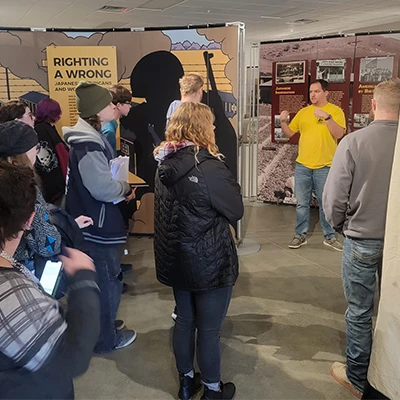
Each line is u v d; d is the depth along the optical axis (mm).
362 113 5098
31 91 4168
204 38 3975
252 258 4012
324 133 4113
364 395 2014
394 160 1660
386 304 1748
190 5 8391
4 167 949
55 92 4066
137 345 2613
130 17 9547
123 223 2430
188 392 2100
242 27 3912
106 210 2287
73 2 7945
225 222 1850
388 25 11023
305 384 2242
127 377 2314
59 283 1083
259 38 13492
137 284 3463
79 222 2055
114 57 4043
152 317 2947
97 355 2510
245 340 2645
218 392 2045
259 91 5727
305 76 5289
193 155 1740
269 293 3281
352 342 2111
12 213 898
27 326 847
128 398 2154
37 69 4137
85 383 2266
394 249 1695
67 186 2291
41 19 9609
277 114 5602
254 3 8312
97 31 4121
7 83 4129
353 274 2014
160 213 1885
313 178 4230
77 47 4012
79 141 2160
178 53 4055
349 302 2084
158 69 4129
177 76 4102
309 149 4168
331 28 11656
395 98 1803
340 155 1940
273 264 3863
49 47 3998
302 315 2945
